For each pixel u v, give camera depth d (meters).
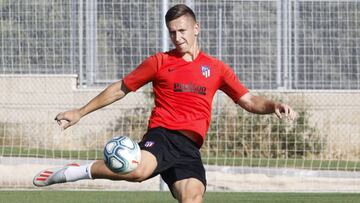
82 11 42.19
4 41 42.44
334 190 32.34
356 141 41.06
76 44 42.81
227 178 34.81
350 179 35.22
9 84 42.97
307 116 40.50
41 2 41.94
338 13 43.59
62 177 15.70
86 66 42.94
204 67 15.80
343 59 43.75
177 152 15.50
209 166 36.66
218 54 43.22
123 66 42.69
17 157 38.22
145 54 43.00
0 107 42.69
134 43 43.06
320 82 43.72
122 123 41.09
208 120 15.88
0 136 42.22
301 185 33.81
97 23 42.91
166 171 15.56
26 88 42.94
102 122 41.41
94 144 41.41
